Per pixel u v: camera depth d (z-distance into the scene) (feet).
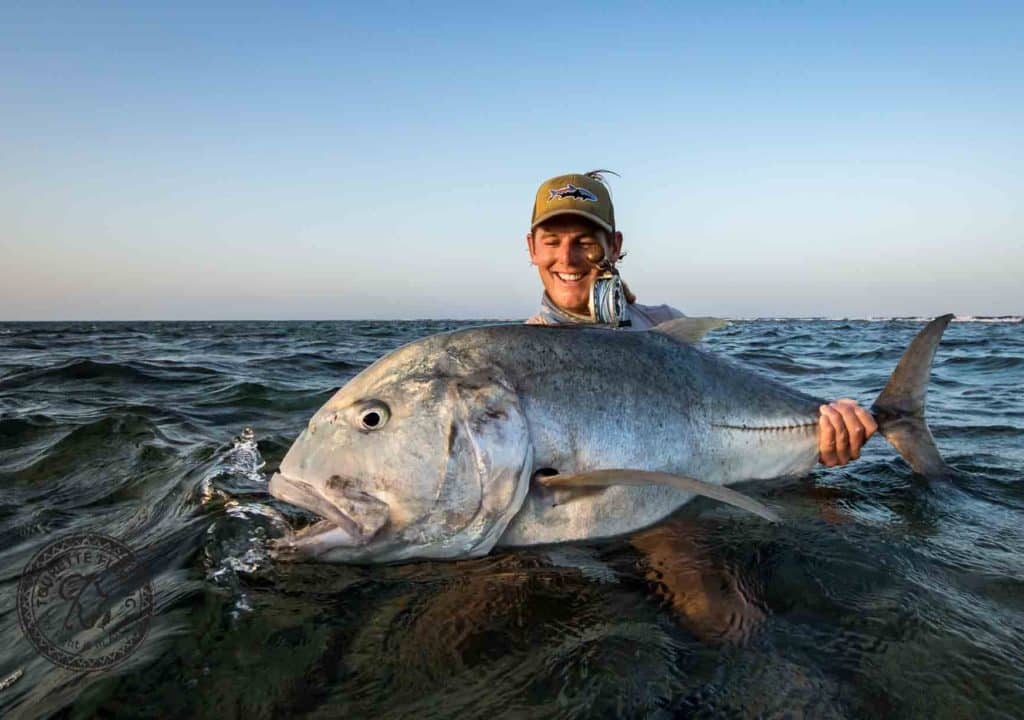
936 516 3.42
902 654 2.16
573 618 2.42
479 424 3.00
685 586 2.63
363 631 2.35
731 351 15.05
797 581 2.64
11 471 4.46
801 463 3.87
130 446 5.01
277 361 12.34
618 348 3.47
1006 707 1.91
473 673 2.09
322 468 2.97
